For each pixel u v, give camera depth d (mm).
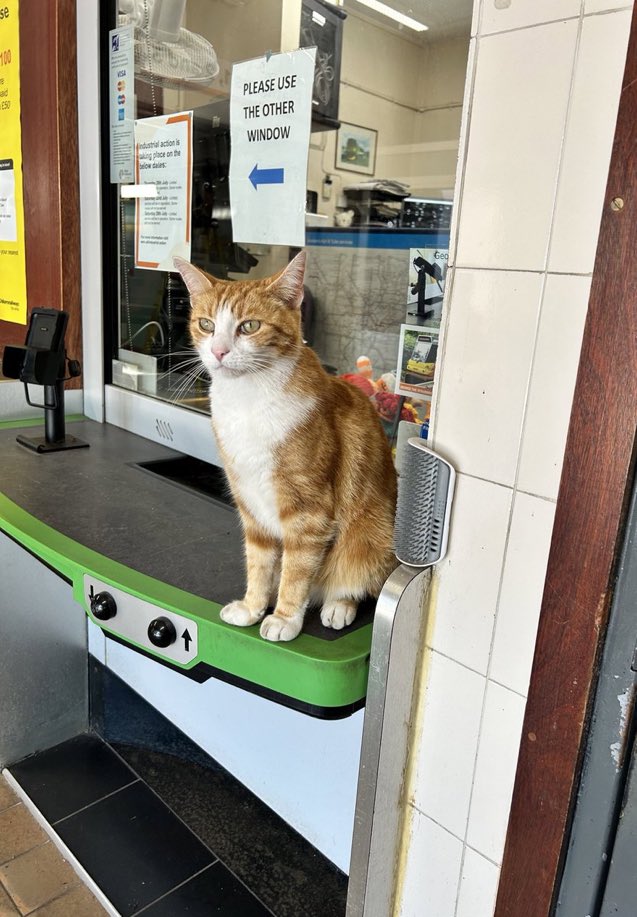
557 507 661
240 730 1427
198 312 940
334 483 864
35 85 1490
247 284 923
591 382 613
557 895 762
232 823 1436
